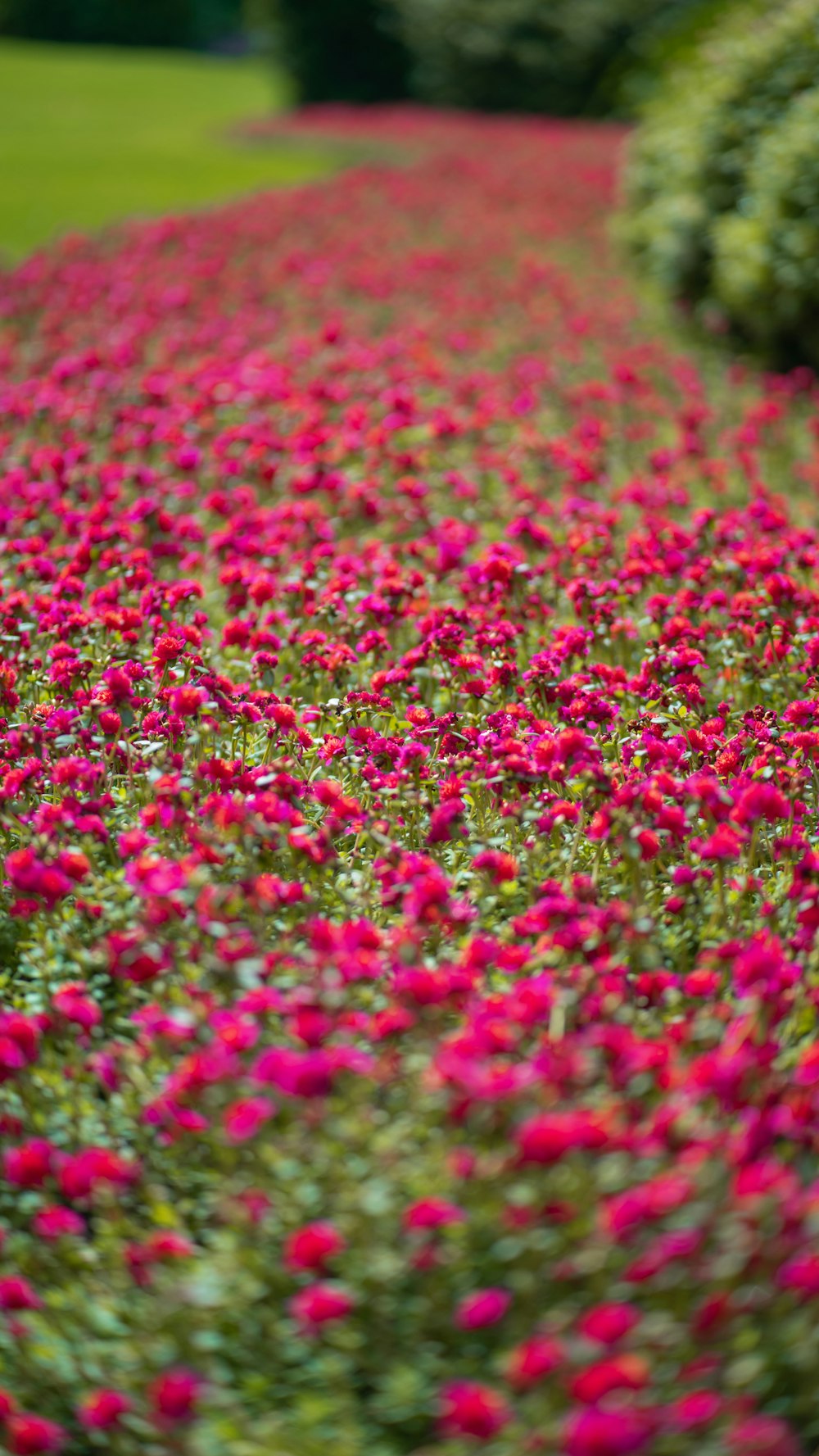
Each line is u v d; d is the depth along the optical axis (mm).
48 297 10281
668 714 4090
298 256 12227
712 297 10547
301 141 22469
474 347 9445
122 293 10398
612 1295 2143
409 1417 2201
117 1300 2391
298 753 3898
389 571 4895
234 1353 2303
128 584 4867
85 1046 2924
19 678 4395
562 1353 1999
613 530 6098
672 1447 2023
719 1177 2145
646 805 3303
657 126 12773
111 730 3723
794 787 3553
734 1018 2855
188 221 13672
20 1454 2166
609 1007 2686
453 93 26234
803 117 9445
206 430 7219
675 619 4504
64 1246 2461
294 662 4742
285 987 2889
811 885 3193
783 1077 2662
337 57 27438
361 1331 2205
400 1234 2217
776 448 7539
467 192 16359
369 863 3551
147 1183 2643
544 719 4387
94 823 3326
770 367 9875
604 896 3469
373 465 6512
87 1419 2180
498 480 6875
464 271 12117
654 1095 2518
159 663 4125
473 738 4000
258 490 6586
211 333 9281
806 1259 2037
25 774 3490
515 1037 2510
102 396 7715
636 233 12180
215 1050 2486
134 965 2826
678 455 7105
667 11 24422
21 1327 2361
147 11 38938
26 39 38594
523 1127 2100
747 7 12242
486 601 4980
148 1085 2744
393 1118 2502
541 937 3094
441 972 2699
